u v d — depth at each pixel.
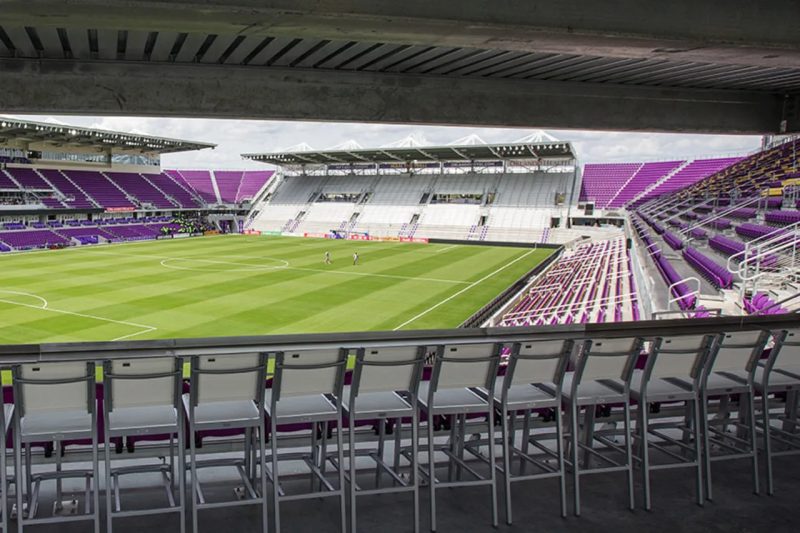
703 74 6.71
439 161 76.56
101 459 4.71
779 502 4.75
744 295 13.35
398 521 4.36
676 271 19.84
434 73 6.64
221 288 33.31
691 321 4.99
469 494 4.80
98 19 3.46
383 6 3.66
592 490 4.90
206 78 6.07
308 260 46.69
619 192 66.56
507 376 4.37
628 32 4.14
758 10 4.36
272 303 29.38
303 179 85.00
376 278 37.62
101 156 74.19
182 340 4.04
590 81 7.12
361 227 71.44
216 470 5.05
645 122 7.40
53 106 5.77
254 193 87.38
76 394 3.72
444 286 34.78
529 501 4.70
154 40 5.30
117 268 40.97
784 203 25.72
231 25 3.68
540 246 58.66
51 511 4.31
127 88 5.91
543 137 71.00
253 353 3.90
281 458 4.68
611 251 38.41
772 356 4.86
